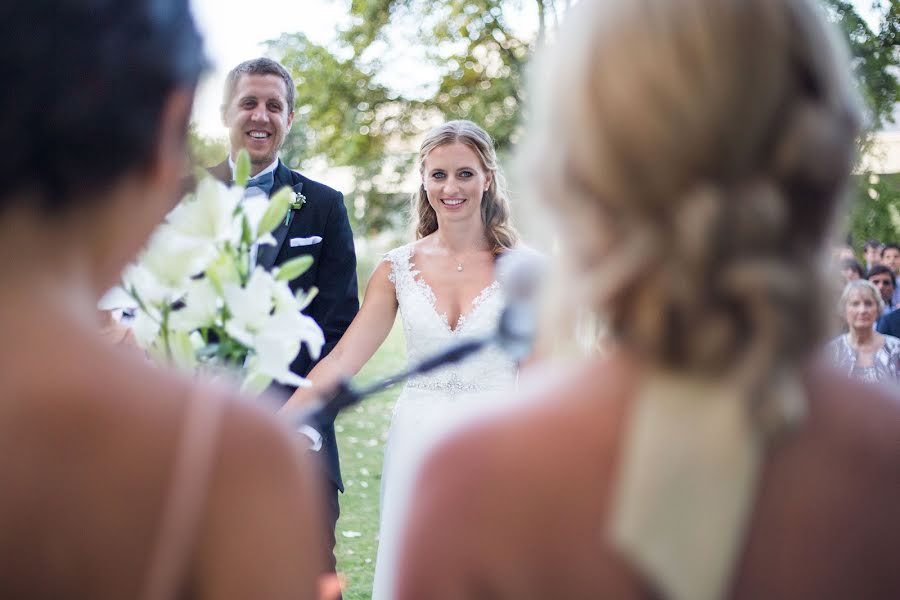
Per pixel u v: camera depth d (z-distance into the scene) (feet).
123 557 2.36
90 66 2.48
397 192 61.57
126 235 2.66
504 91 54.34
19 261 2.49
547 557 2.59
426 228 13.64
